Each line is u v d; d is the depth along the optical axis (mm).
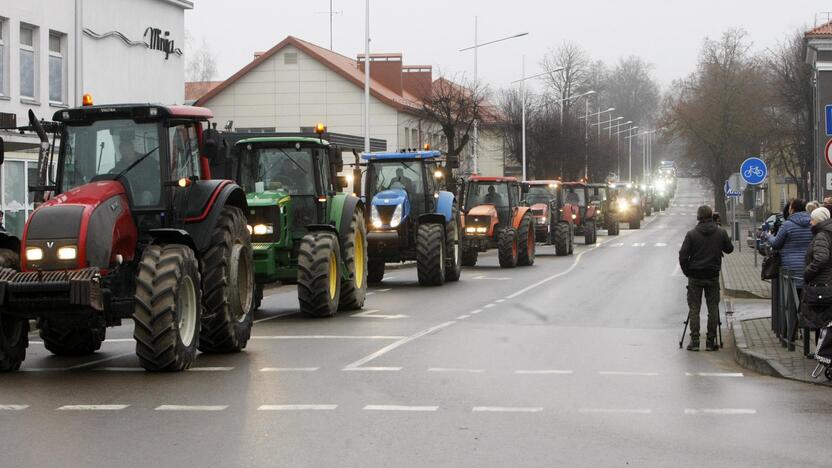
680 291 39938
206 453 13273
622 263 59438
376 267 44344
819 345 19172
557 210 68312
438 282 42438
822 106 82375
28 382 19172
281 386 18484
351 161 70875
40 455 13227
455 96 90750
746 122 124438
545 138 111562
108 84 54906
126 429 14836
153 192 21453
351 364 21078
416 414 15867
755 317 29969
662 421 15328
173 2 61062
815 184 86062
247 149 31516
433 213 43125
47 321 21734
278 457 13039
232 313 22547
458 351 22984
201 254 22328
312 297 29797
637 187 157875
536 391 17938
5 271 19547
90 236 19641
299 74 96500
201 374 19969
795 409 16297
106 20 54594
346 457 13039
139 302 19828
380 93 95750
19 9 47344
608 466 12539
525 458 12961
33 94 49000
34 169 49875
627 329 27500
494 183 56438
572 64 147000
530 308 33062
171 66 61562
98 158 21609
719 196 131875
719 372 20219
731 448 13516
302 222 31281
